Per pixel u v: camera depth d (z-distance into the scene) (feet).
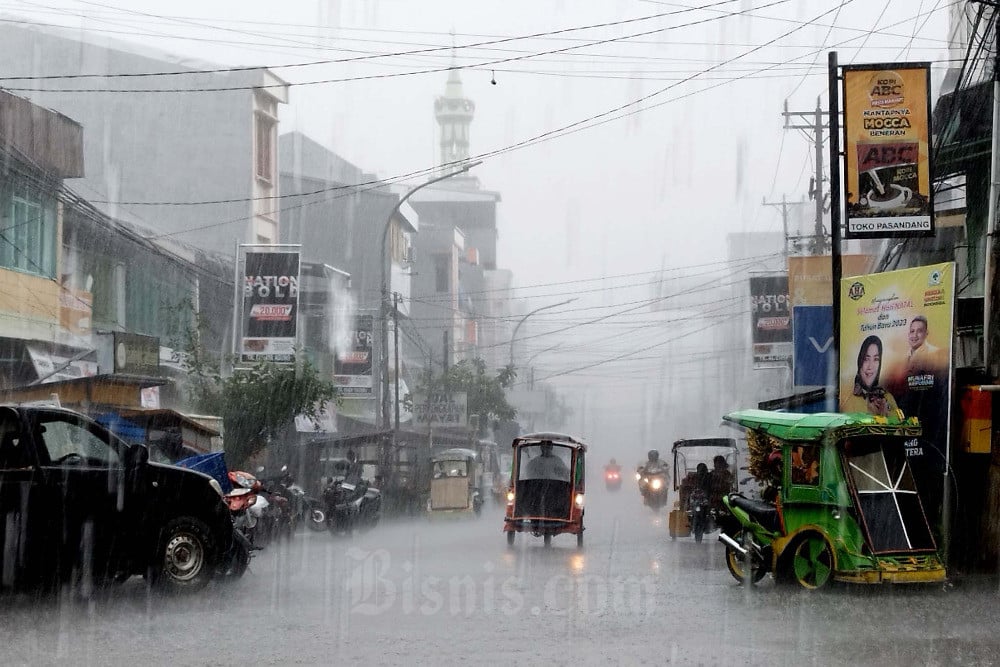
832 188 109.29
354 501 143.54
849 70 105.50
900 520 75.15
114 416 113.09
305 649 50.70
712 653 50.01
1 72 236.02
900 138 104.73
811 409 131.54
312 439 191.72
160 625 57.93
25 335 150.00
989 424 86.94
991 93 119.75
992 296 93.71
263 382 166.91
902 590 75.87
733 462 159.22
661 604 68.44
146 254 189.88
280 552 109.91
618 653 49.96
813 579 76.33
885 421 76.84
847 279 106.52
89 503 66.59
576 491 124.88
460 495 191.21
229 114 250.57
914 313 96.58
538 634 55.52
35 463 65.77
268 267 177.68
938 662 47.78
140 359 166.71
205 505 70.13
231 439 165.37
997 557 84.38
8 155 146.51
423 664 47.06
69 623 58.65
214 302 215.92
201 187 249.55
